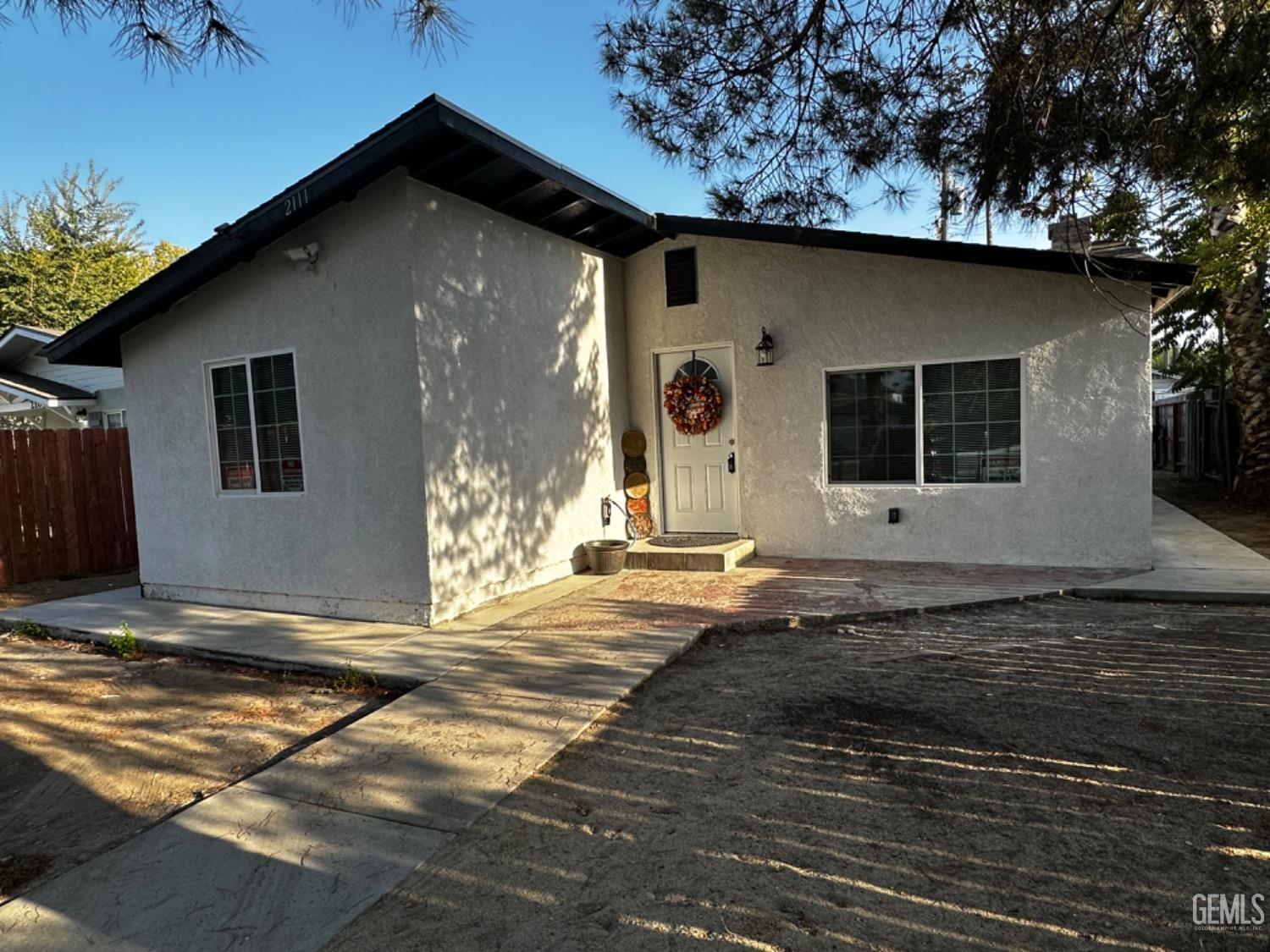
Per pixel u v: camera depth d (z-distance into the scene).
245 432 6.99
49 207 24.38
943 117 5.06
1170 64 4.55
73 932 2.48
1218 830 2.85
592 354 8.43
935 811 3.07
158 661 5.86
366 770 3.60
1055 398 7.32
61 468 9.52
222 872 2.80
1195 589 6.38
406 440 6.04
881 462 8.09
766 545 8.61
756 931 2.36
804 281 8.22
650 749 3.80
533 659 5.20
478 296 6.64
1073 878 2.58
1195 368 14.46
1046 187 4.98
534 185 6.71
